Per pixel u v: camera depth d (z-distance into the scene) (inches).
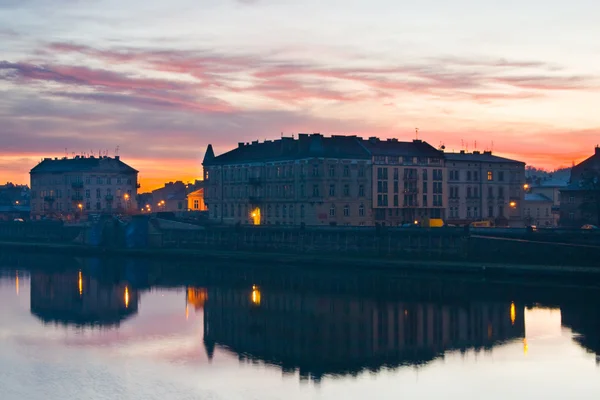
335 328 4042.8
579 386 3016.7
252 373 3235.7
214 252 7406.5
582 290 4879.4
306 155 7406.5
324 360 3425.2
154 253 7618.1
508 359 3390.7
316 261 6427.2
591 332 3826.3
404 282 5408.5
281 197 7751.0
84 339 3882.9
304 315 4389.8
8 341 3848.4
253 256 6909.5
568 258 5359.3
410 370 3255.4
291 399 2906.0
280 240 7106.3
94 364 3395.7
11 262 7465.6
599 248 5236.2
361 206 7578.7
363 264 6146.7
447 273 5669.3
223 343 3759.8
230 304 4793.3
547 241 5733.3
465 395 2938.0
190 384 3090.6
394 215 7760.8
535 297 4692.4
